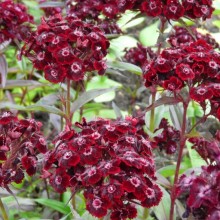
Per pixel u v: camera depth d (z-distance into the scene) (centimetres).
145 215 74
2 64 84
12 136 65
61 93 81
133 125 64
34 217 79
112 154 60
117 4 81
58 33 70
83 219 67
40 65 71
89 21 85
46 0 101
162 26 79
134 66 78
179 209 72
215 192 56
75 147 61
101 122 63
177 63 66
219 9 101
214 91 64
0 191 72
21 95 100
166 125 77
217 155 59
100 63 72
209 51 67
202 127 88
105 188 59
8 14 84
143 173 60
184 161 89
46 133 98
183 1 77
